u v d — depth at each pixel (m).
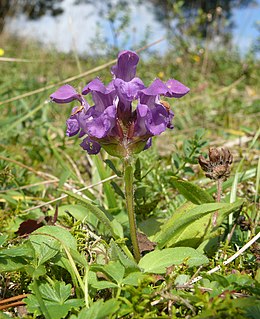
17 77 0.44
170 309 0.10
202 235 0.14
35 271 0.11
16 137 0.26
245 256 0.13
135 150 0.12
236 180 0.16
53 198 0.20
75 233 0.14
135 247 0.13
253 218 0.15
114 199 0.18
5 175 0.19
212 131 0.35
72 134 0.12
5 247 0.13
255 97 0.48
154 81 0.12
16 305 0.11
